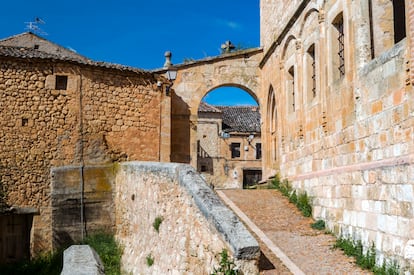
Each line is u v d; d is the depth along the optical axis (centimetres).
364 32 1155
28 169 1741
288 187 1742
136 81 1948
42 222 1736
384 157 1030
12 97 1744
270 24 2206
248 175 4272
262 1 2392
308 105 1564
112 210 1762
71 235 1727
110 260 1534
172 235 1131
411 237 909
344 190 1229
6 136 1725
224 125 4353
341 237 1209
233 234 869
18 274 1633
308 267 1009
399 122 968
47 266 1639
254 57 2391
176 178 1137
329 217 1320
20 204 1719
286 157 1827
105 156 1845
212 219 931
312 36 1533
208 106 4319
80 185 1762
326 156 1378
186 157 2277
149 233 1308
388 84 1016
